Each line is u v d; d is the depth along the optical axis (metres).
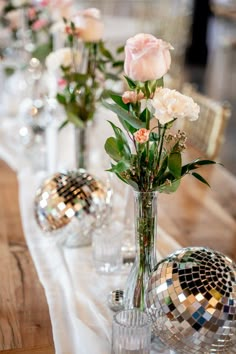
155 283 1.01
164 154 1.02
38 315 1.20
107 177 1.49
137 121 1.01
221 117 2.06
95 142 2.02
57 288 1.29
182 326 0.97
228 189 1.96
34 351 1.08
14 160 2.18
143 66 0.97
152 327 1.02
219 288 0.97
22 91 2.70
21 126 2.34
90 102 1.66
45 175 2.01
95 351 1.05
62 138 2.17
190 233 1.64
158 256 1.44
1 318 1.19
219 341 0.97
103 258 1.37
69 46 1.73
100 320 1.15
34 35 2.40
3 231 1.62
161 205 1.82
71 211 1.45
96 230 1.48
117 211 1.65
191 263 1.00
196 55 6.90
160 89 1.00
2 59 2.80
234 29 6.79
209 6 6.73
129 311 1.02
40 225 1.50
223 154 4.25
